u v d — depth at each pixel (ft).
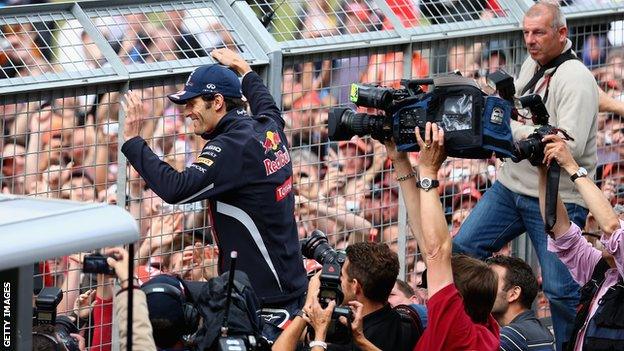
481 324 65.10
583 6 97.35
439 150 62.49
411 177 70.38
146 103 78.38
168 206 80.07
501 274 73.51
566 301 85.51
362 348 61.87
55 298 58.90
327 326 61.26
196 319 60.03
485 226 87.76
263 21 83.41
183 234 80.94
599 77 99.55
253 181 70.90
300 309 71.41
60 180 75.87
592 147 85.46
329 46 84.58
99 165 77.20
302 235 85.56
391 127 68.03
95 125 76.74
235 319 60.03
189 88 71.77
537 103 71.61
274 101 78.33
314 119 85.20
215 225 72.08
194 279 81.71
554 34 84.12
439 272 61.16
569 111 83.46
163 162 69.97
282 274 72.33
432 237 61.31
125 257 50.19
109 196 77.77
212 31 81.46
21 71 74.33
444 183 91.97
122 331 51.21
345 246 87.56
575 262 74.38
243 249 71.56
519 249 95.76
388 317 64.39
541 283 96.84
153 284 59.41
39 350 55.88
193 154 80.74
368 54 86.99
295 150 84.53
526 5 94.07
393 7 89.35
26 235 43.93
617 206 76.54
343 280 64.13
